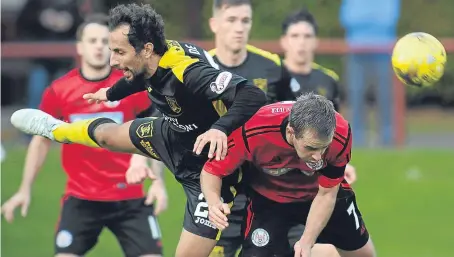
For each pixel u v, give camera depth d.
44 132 18.14
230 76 15.33
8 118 38.47
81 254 20.31
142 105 20.20
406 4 46.62
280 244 17.48
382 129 37.19
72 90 20.28
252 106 15.20
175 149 17.02
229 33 19.92
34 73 36.09
